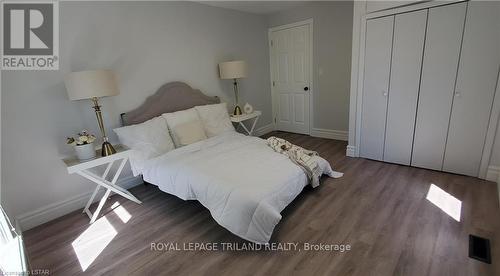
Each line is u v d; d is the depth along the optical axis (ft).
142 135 9.27
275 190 6.73
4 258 5.05
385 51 10.01
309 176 8.35
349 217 7.37
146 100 10.54
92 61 8.96
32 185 8.01
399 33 9.55
